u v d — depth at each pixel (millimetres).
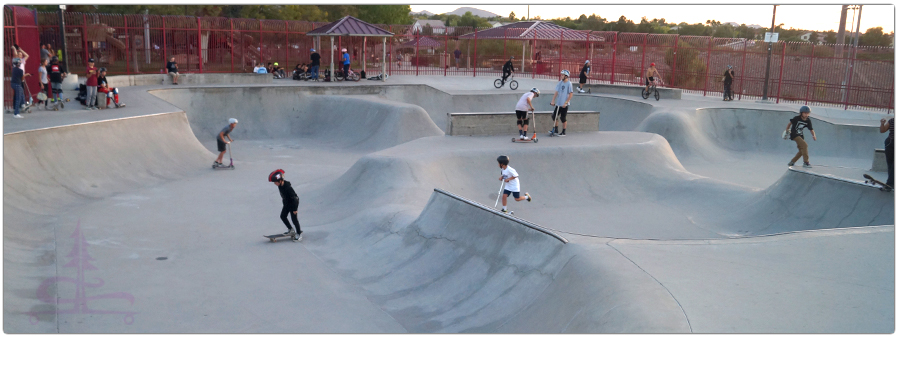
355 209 12539
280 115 24500
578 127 17609
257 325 7371
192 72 28766
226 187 14719
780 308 5648
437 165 14047
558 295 6930
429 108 28203
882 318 5445
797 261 6969
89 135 14391
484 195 14016
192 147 17812
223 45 30812
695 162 20344
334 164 19047
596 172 15039
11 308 7199
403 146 15266
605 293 6207
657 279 6352
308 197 13875
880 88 25938
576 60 36906
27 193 11594
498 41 46844
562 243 7727
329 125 24109
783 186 12969
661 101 25969
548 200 13992
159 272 8992
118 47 31375
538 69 37812
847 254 7188
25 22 17266
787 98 27969
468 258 8906
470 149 14867
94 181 13578
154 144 16328
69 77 21688
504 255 8445
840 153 21469
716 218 13086
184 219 11836
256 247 10336
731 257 7117
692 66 34469
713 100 27203
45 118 14914
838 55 29609
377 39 42594
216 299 8102
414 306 8156
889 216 10672
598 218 12945
